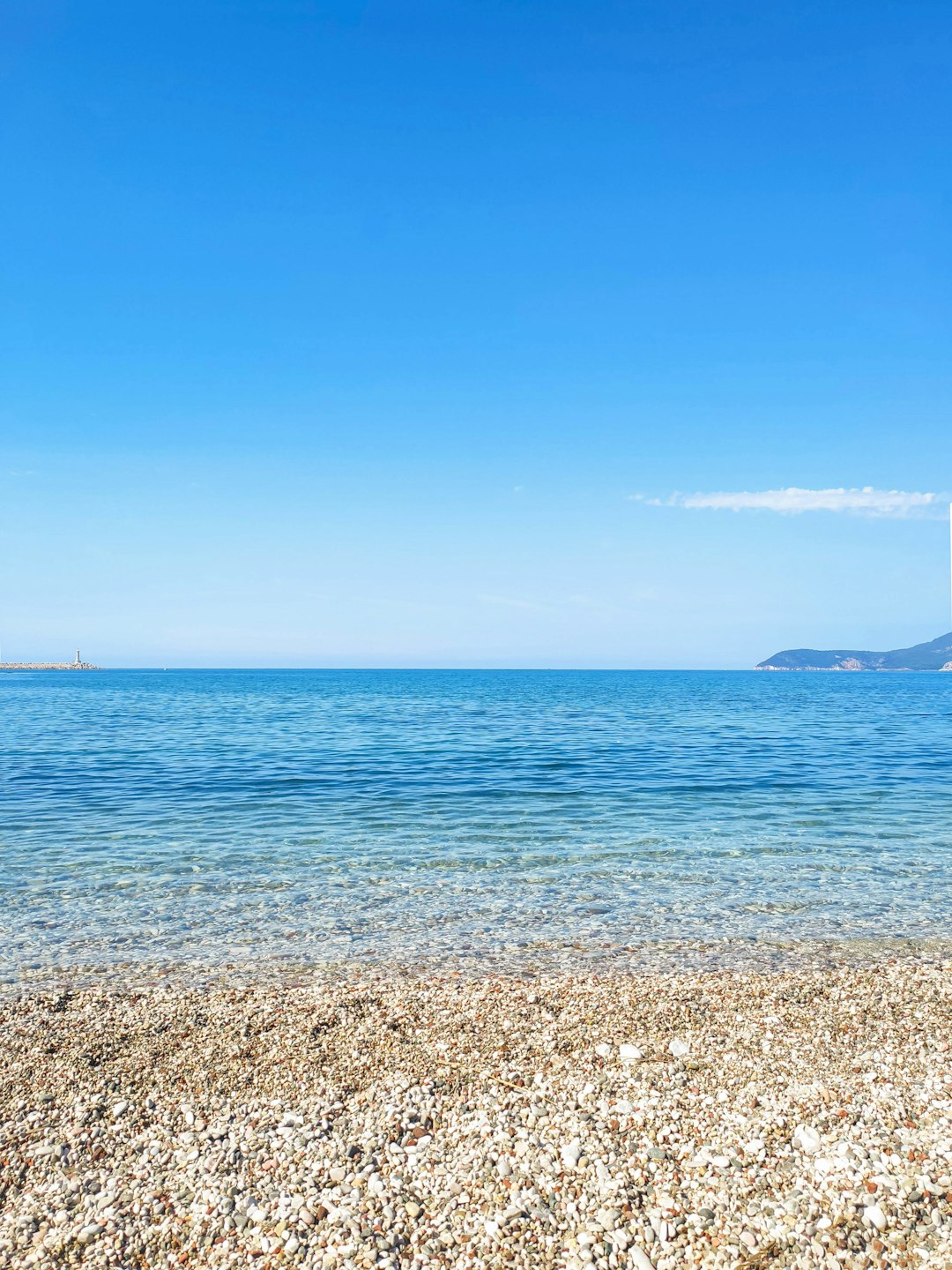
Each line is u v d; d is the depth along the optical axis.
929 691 139.62
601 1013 10.40
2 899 15.38
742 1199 6.70
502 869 17.75
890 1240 6.21
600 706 81.31
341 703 88.25
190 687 150.38
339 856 18.70
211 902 15.26
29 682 194.25
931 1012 10.52
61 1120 7.88
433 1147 7.45
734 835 21.05
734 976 11.75
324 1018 10.21
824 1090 8.45
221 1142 7.52
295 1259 6.07
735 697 107.62
